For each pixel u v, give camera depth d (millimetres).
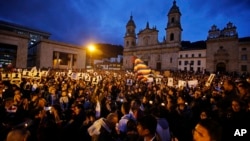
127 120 4301
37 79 12844
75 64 56750
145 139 2805
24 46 43938
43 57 48750
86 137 4750
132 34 75750
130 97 8617
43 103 5797
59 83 12375
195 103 6203
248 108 3244
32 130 4094
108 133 3682
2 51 40406
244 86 3979
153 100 8266
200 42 78750
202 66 58938
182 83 13766
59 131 4219
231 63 51844
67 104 7914
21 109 5203
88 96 9078
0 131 4043
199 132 2053
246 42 50969
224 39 53375
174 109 5426
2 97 7090
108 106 7230
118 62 99938
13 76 10867
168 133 3561
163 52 64062
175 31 61719
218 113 3936
